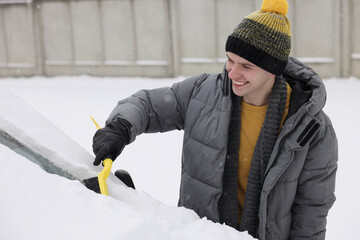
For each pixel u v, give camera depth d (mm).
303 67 1515
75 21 9992
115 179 1140
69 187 842
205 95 1612
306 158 1514
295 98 1472
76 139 5316
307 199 1575
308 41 8586
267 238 1587
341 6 8281
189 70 9492
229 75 1446
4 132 1106
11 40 10508
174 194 3736
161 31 9414
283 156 1456
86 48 10047
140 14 9477
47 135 1153
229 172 1587
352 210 3383
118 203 848
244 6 8844
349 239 2986
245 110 1562
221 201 1617
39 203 793
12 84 9820
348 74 8523
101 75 10062
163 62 9562
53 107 7289
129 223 776
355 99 7098
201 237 916
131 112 1533
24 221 763
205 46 9250
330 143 1524
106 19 9742
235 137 1561
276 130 1504
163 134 5324
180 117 1701
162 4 9266
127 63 9805
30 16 10242
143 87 8875
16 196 793
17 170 837
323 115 1504
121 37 9727
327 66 8594
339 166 4246
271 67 1418
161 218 965
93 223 776
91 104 7430
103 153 1226
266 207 1515
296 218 1618
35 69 10477
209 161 1569
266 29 1390
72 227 765
